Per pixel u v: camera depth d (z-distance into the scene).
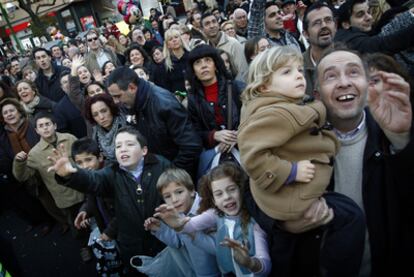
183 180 2.09
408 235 1.40
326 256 1.39
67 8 22.39
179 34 4.75
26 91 4.39
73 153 2.69
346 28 3.07
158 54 5.07
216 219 1.85
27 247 3.90
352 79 1.38
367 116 1.48
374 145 1.40
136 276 2.43
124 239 2.31
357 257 1.38
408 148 1.30
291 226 1.39
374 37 2.54
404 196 1.35
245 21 5.84
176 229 1.76
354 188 1.48
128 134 2.22
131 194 2.23
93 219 2.89
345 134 1.48
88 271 3.22
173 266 2.17
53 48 9.54
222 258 1.81
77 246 3.65
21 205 4.02
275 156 1.27
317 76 1.50
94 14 23.19
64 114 4.21
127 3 11.51
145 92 2.40
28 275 3.40
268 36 4.07
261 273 1.53
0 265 2.18
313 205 1.30
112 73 2.40
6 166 3.79
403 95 1.29
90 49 6.27
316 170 1.29
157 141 2.48
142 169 2.26
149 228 1.95
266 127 1.26
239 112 2.50
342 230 1.36
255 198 1.41
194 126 2.61
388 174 1.36
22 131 3.79
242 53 4.13
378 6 3.58
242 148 1.32
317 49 2.74
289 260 1.49
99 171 2.24
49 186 3.43
